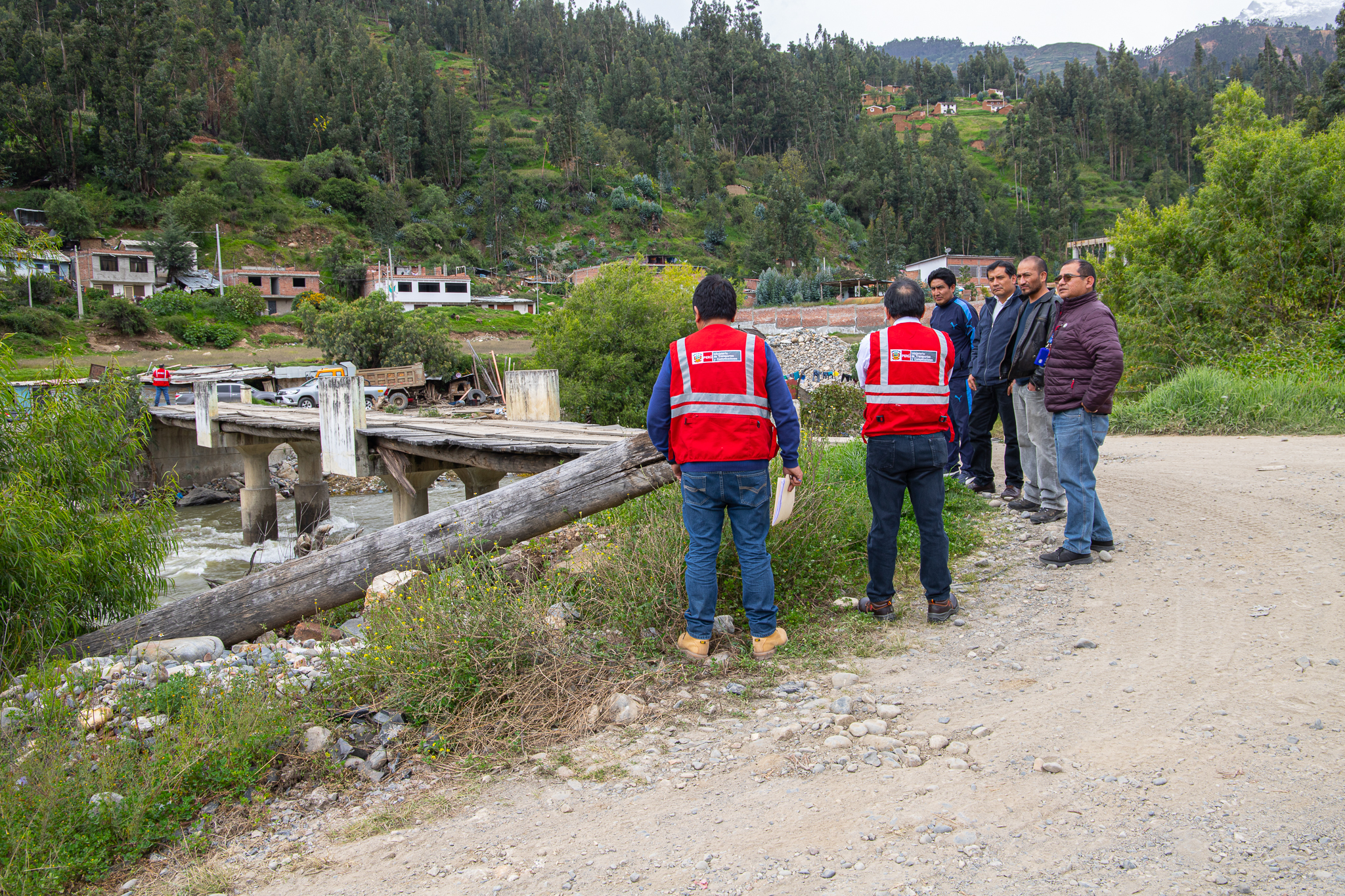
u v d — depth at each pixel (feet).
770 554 16.56
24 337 166.91
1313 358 42.19
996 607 15.15
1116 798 8.54
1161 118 583.99
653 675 12.94
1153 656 12.25
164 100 320.70
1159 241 55.26
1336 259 47.19
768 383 13.32
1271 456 27.35
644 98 563.07
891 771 9.53
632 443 17.26
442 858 8.56
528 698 12.10
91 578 21.38
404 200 397.39
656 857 8.21
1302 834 7.54
